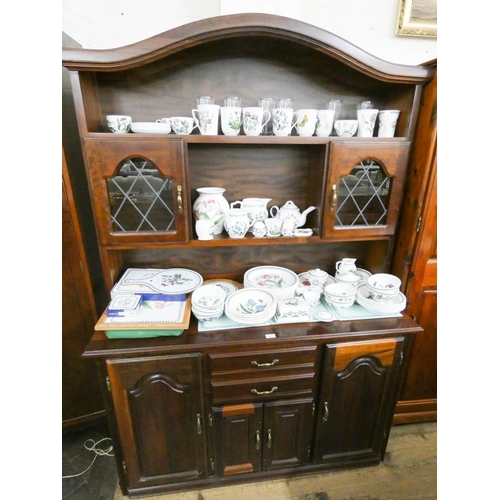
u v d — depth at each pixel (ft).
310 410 3.59
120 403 3.18
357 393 3.60
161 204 3.25
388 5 3.89
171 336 3.18
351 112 3.77
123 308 3.14
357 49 2.85
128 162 3.07
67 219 3.44
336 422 3.73
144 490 3.67
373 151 3.29
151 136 2.92
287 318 3.40
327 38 2.78
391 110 3.42
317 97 3.67
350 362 3.43
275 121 3.18
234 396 3.35
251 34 2.72
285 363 3.29
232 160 3.79
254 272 4.15
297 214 3.71
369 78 3.53
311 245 4.41
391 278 3.71
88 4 3.58
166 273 3.91
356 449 3.96
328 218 3.46
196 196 3.86
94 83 3.11
